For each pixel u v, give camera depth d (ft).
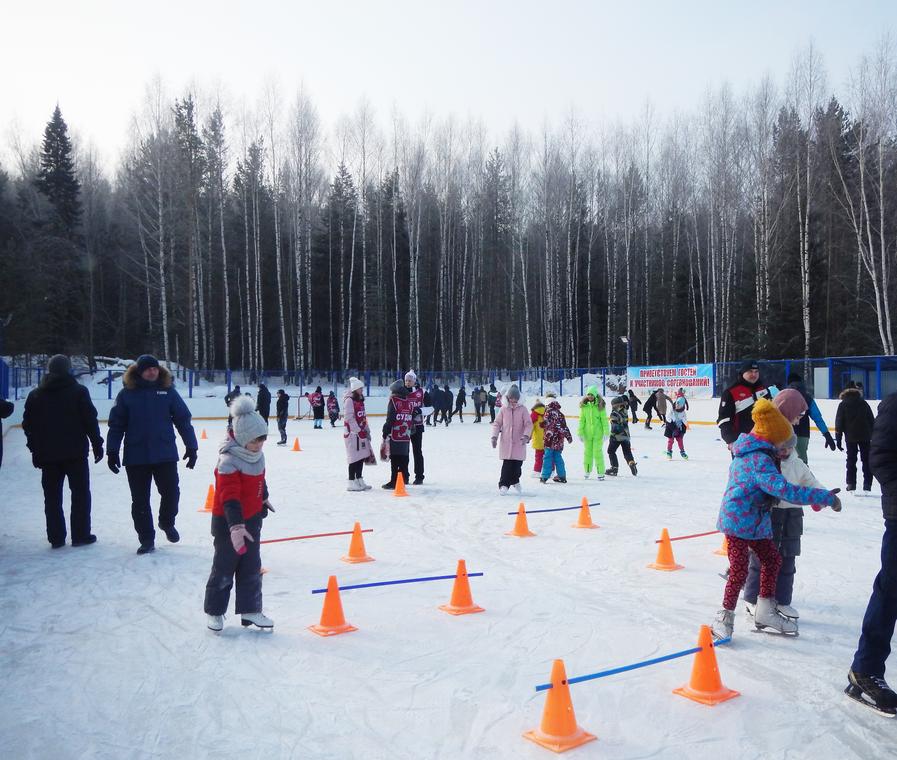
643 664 14.34
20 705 12.75
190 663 14.67
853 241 136.77
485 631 16.57
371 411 120.78
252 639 16.08
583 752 10.96
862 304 127.34
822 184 131.64
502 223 185.47
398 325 161.79
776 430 15.37
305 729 11.80
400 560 23.63
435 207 176.14
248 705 12.71
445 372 138.72
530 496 37.24
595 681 13.62
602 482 42.60
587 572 22.00
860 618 17.37
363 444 39.40
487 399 110.93
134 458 24.18
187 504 35.29
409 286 169.68
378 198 158.51
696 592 19.80
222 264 147.02
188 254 148.97
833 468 49.80
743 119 143.33
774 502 16.38
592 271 192.65
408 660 14.79
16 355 128.06
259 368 138.10
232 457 16.17
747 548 15.71
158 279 162.40
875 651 12.48
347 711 12.46
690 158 165.17
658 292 173.78
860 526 28.76
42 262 141.49
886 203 118.42
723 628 15.67
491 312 178.91
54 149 177.06
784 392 16.90
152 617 17.62
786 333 129.18
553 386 126.72
